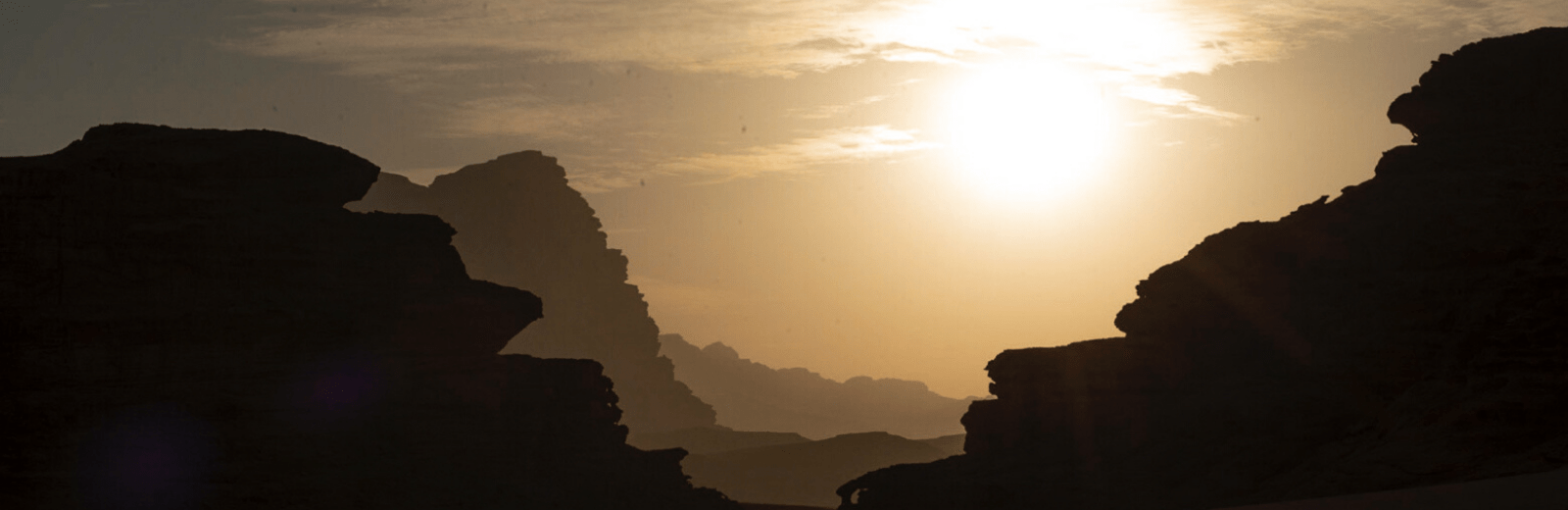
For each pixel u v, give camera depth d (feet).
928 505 234.17
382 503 191.83
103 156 201.36
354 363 204.95
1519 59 228.84
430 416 208.44
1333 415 214.28
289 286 204.95
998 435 252.83
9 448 179.11
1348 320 224.12
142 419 185.78
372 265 214.07
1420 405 200.23
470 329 219.20
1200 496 211.41
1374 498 108.06
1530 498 93.30
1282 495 199.72
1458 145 228.22
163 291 195.11
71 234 192.54
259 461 188.55
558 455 219.61
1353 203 235.81
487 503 201.36
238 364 196.34
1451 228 216.33
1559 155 216.74
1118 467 227.81
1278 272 240.32
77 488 177.68
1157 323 249.14
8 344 185.06
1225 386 231.09
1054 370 248.73
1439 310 211.00
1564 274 198.90
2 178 192.44
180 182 205.57
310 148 217.56
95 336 188.03
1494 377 192.75
